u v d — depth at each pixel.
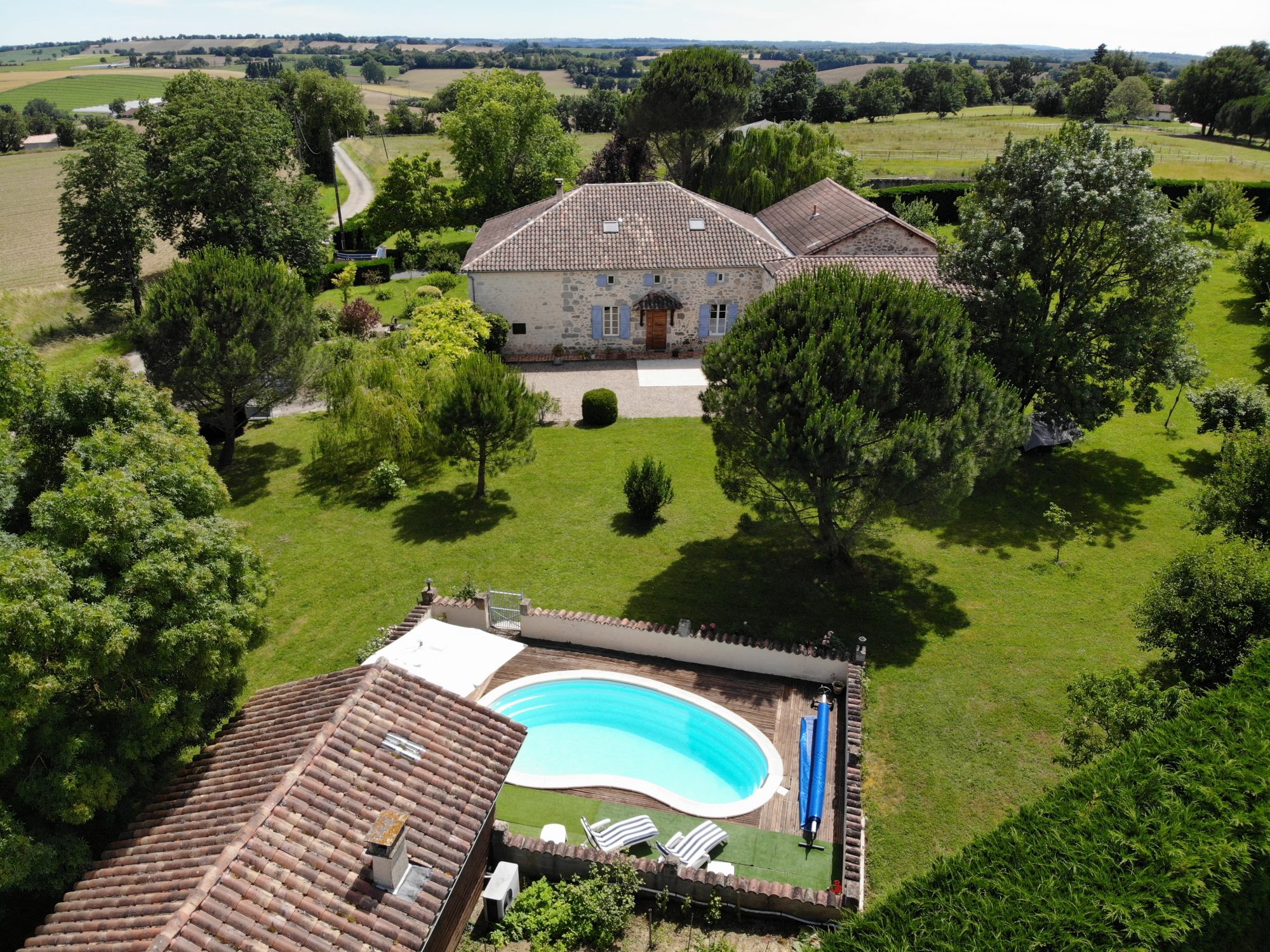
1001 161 29.36
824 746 17.78
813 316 21.66
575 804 17.06
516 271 40.94
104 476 14.34
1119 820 11.63
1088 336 28.84
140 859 12.59
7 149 119.06
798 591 24.25
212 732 15.39
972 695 20.14
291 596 24.62
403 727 14.32
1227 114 99.38
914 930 10.67
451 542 27.23
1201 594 17.47
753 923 14.18
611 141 70.44
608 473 31.52
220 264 30.55
